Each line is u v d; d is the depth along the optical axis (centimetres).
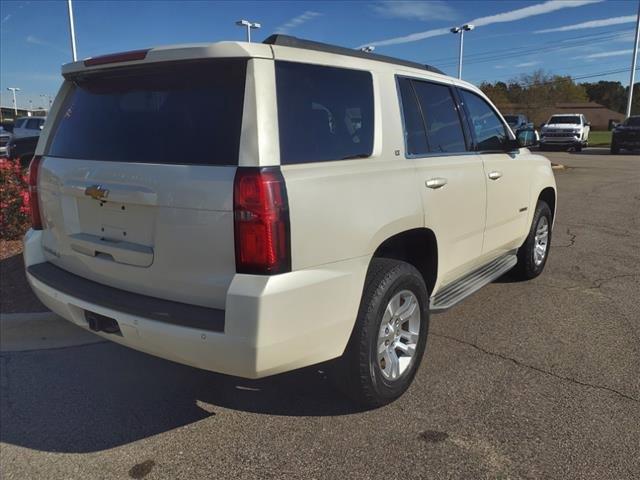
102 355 401
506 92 5616
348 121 300
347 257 277
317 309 262
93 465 277
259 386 353
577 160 2342
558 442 287
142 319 263
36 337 426
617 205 1082
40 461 280
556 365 375
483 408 321
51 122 345
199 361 254
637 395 334
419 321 338
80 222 307
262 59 255
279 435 298
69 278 319
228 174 244
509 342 414
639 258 665
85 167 296
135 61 278
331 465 271
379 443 288
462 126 415
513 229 491
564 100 7538
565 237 788
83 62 305
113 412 325
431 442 288
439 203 353
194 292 258
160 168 261
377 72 327
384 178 305
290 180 251
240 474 267
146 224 270
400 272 310
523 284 558
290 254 249
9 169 621
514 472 264
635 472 262
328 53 300
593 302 502
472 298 515
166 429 307
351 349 295
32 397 342
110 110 299
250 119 247
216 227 246
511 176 469
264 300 239
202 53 256
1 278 511
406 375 330
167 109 273
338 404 329
